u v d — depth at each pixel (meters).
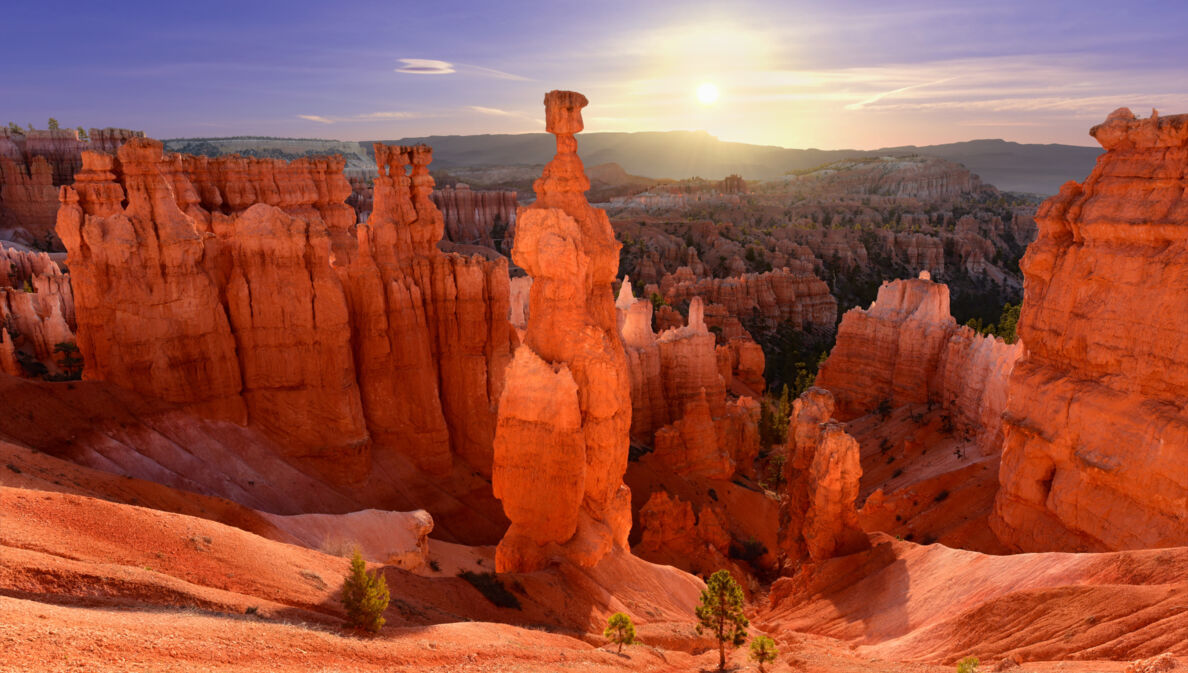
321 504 40.50
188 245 39.50
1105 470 32.34
